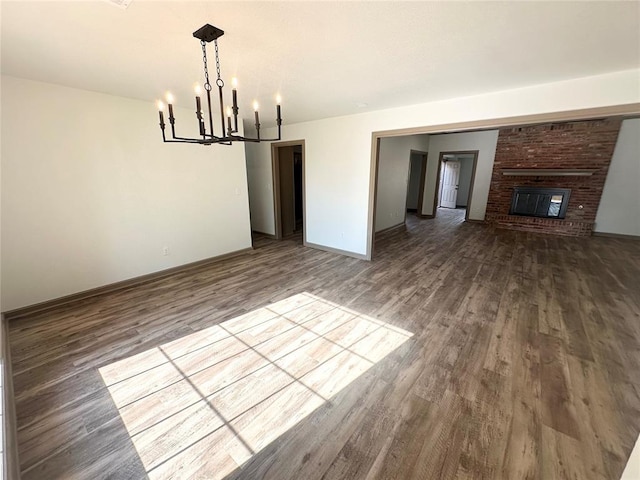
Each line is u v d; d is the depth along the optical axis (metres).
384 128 3.98
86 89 2.96
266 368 2.09
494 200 7.01
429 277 3.84
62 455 1.45
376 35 1.75
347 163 4.54
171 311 2.93
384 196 6.36
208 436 1.55
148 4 1.40
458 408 1.72
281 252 5.11
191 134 3.98
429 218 8.41
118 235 3.45
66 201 3.01
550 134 6.07
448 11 1.49
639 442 0.97
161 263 3.91
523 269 4.09
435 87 2.83
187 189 4.07
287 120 4.79
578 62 2.17
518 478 1.31
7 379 1.85
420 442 1.50
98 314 2.87
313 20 1.57
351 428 1.59
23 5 1.40
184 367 2.10
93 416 1.68
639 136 5.34
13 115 2.61
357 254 4.77
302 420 1.65
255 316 2.83
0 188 2.61
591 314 2.80
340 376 2.00
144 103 3.46
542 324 2.63
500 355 2.20
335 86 2.79
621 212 5.73
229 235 4.77
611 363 2.10
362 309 2.97
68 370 2.06
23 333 2.53
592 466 1.37
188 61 2.15
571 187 6.04
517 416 1.65
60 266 3.04
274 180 5.79
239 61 2.15
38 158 2.79
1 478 1.20
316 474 1.35
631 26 1.62
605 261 4.40
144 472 1.37
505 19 1.56
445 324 2.66
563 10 1.48
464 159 10.55
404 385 1.91
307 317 2.81
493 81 2.64
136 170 3.50
